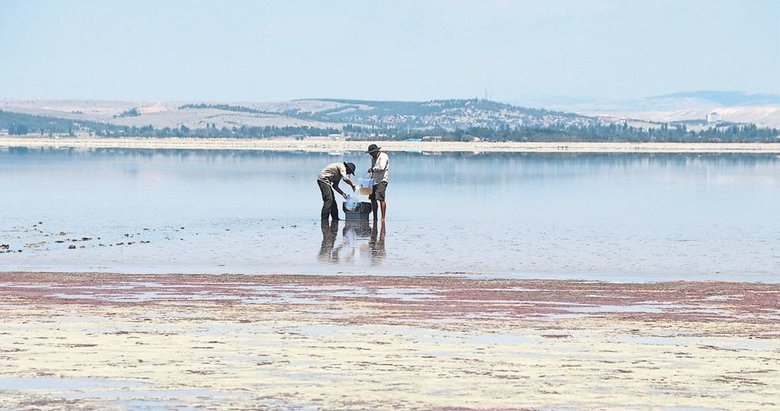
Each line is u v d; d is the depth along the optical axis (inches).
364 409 464.1
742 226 1717.5
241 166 4985.2
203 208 2092.8
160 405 468.8
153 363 560.7
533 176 3934.5
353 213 1764.3
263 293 898.7
